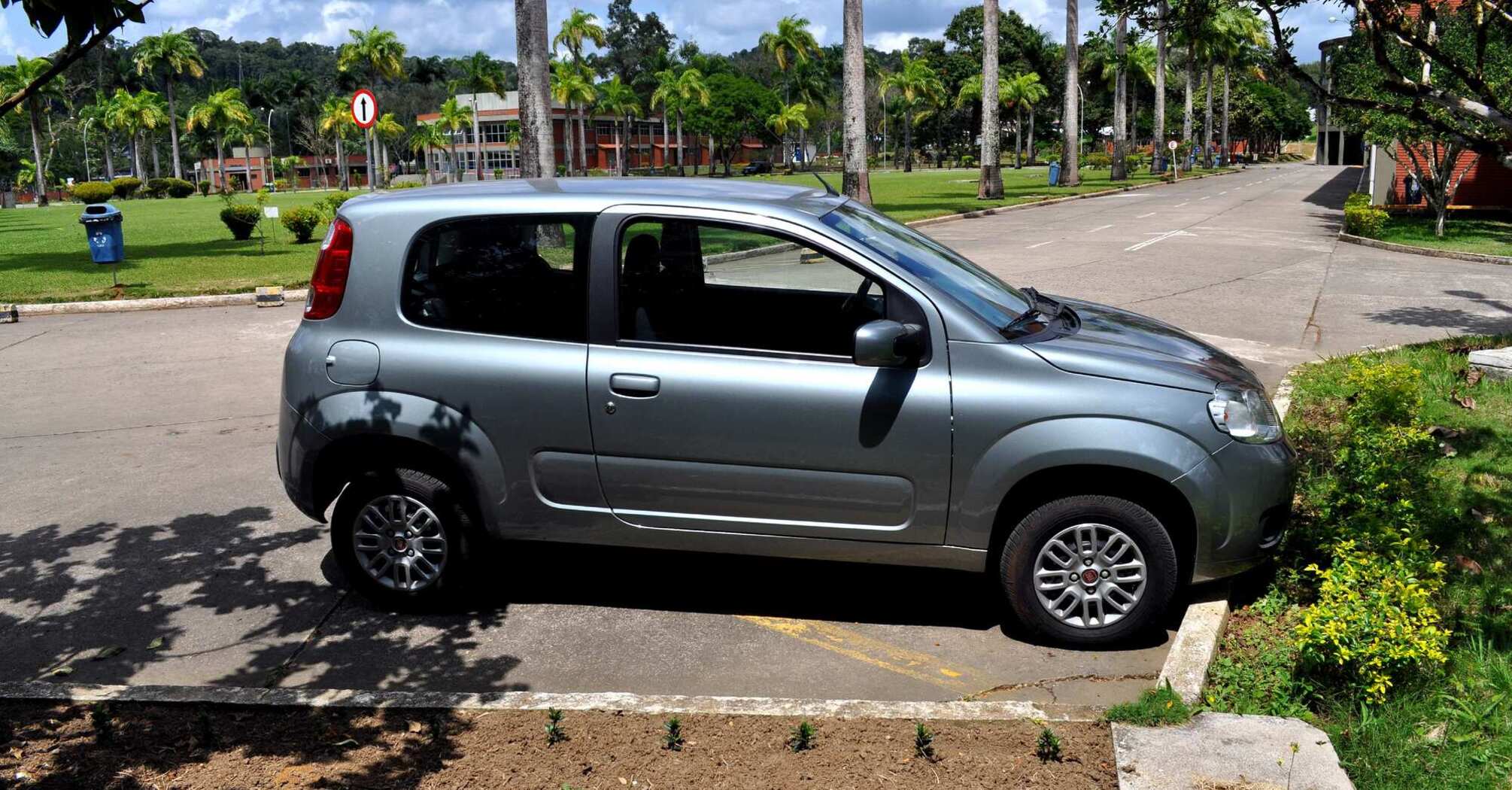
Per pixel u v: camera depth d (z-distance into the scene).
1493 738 3.60
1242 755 3.44
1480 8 4.96
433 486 4.78
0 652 4.64
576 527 4.75
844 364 4.46
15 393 9.41
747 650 4.61
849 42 27.33
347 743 3.67
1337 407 7.65
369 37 104.75
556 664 4.50
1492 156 5.05
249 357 10.77
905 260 4.69
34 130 79.88
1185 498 4.27
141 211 46.38
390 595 4.95
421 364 4.69
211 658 4.56
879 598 5.11
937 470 4.39
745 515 4.59
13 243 25.19
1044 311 5.11
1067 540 4.44
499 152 118.75
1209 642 4.26
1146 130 119.62
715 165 120.25
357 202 4.90
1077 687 4.24
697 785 3.41
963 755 3.54
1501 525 5.34
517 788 3.41
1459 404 7.57
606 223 4.62
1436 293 14.34
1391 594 4.00
